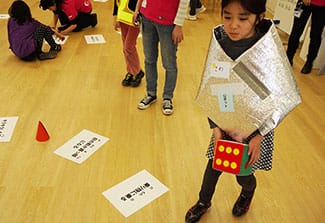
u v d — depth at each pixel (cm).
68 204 164
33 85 268
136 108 244
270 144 126
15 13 296
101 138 211
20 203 163
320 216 163
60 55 325
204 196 151
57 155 195
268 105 108
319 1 276
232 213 163
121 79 284
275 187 179
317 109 255
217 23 445
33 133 212
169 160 195
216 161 123
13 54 324
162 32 206
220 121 122
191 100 257
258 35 106
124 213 160
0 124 219
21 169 184
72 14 371
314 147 212
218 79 112
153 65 232
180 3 192
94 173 183
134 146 205
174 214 161
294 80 111
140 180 180
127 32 248
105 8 483
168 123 229
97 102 249
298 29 301
